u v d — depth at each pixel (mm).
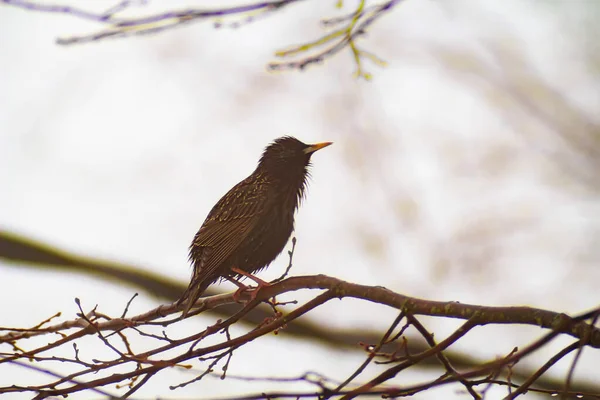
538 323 9430
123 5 9055
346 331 19656
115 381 10461
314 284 10969
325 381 10180
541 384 18469
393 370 9664
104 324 11570
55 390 10297
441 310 9922
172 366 10562
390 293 10328
